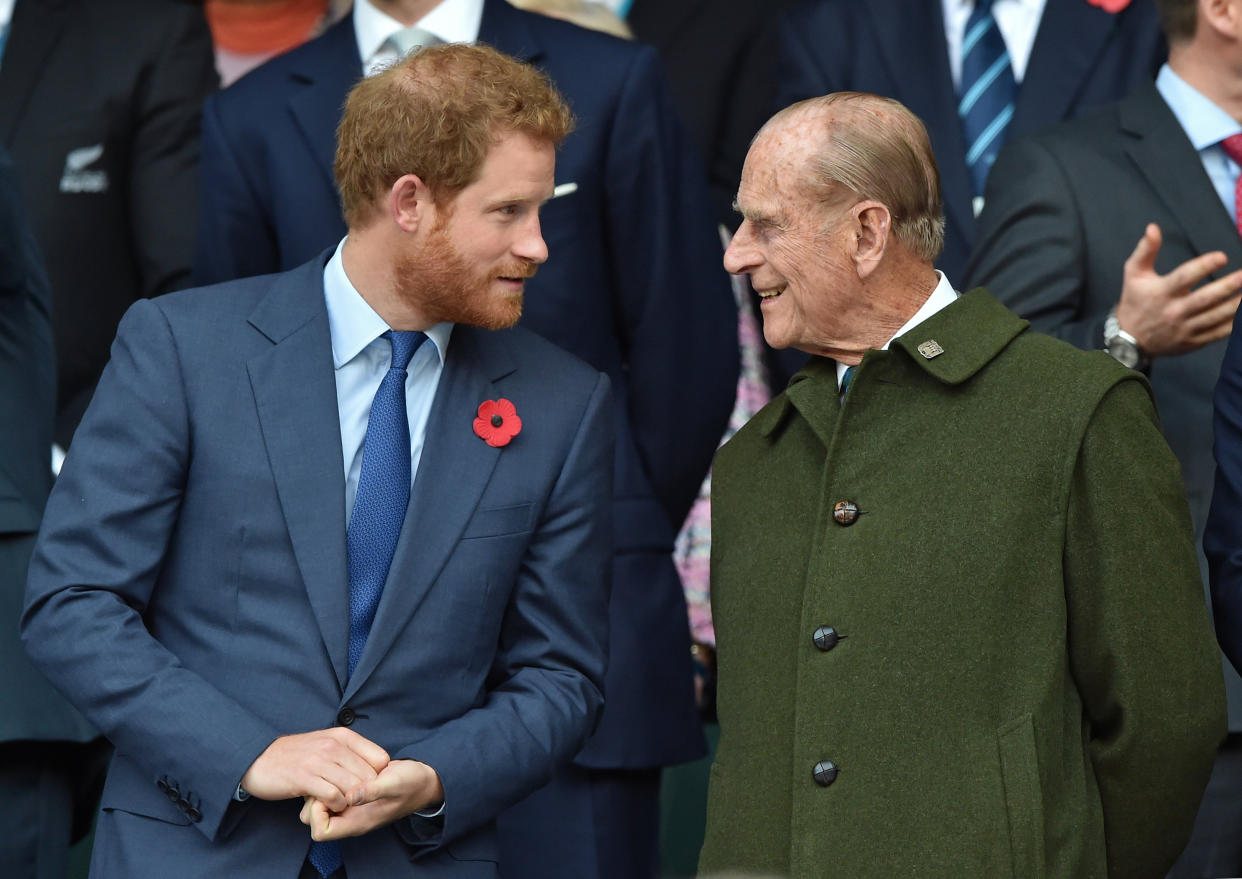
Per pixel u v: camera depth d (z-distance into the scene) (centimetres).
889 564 1072
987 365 1095
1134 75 1773
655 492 1486
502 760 1092
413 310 1128
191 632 1102
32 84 1966
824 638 1076
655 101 1472
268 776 1043
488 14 1494
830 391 1143
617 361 1479
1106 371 1071
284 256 1448
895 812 1047
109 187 1955
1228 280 1355
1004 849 1026
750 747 1116
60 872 1420
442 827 1084
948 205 1753
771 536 1141
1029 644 1052
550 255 1418
